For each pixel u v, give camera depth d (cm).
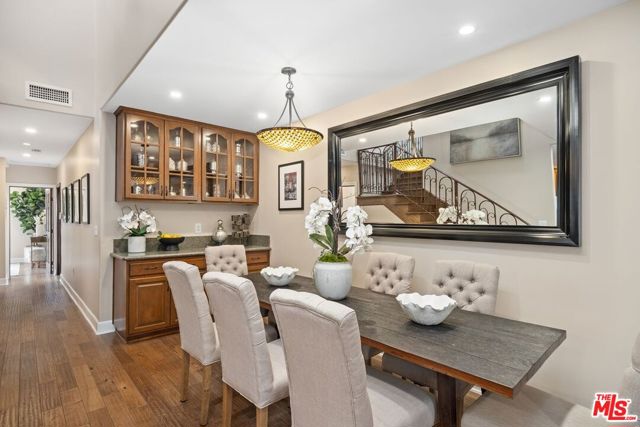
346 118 330
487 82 228
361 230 202
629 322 175
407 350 131
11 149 530
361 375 109
